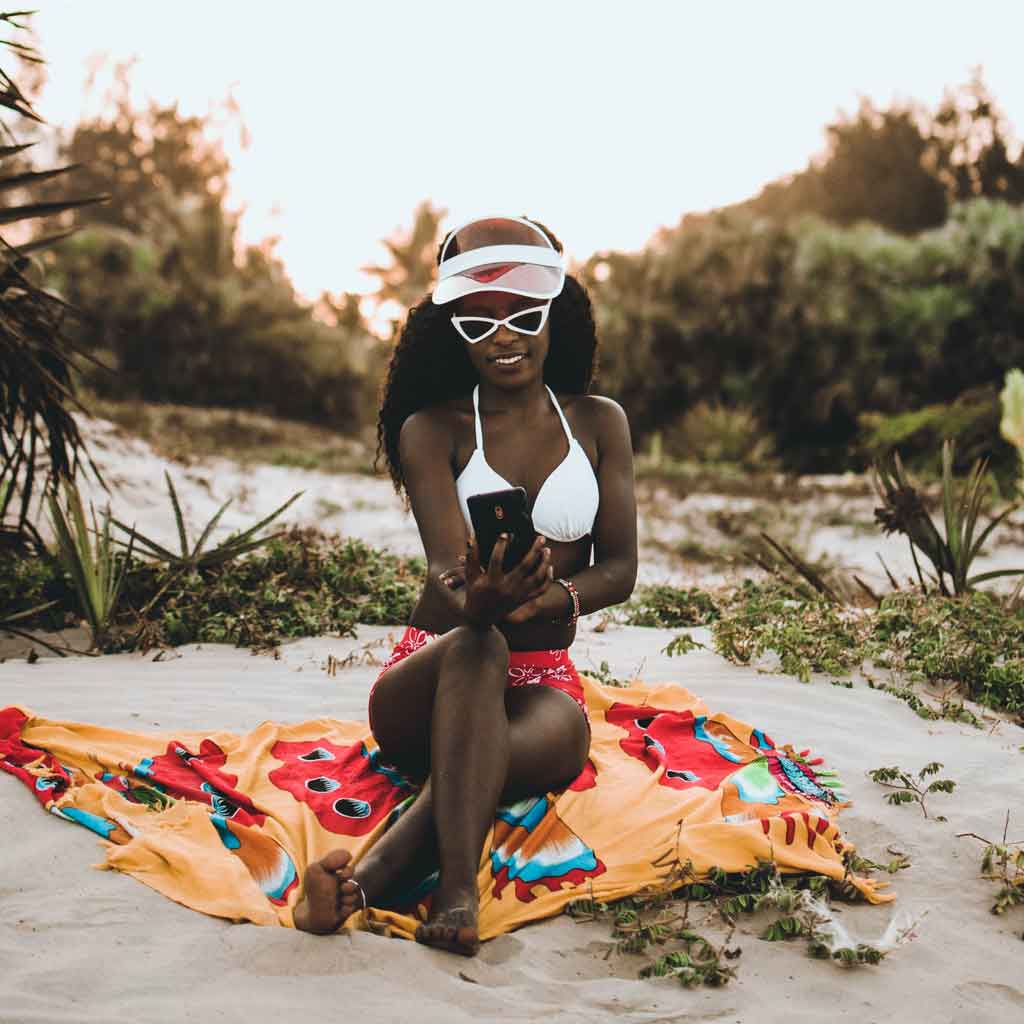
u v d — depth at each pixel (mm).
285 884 2611
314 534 6691
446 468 3143
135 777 3111
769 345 22438
